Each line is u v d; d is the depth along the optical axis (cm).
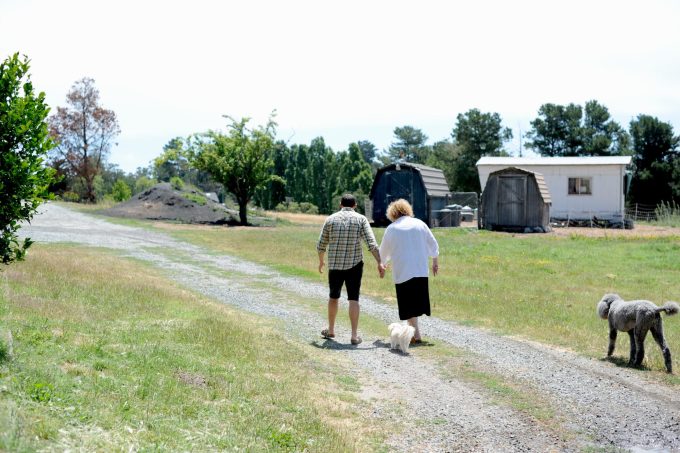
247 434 530
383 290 1449
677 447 561
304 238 2627
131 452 447
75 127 6544
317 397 662
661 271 1795
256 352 802
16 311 838
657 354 891
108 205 4919
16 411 455
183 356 726
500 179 3188
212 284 1492
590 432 594
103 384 578
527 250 2242
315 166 8031
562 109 8031
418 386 730
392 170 3434
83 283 1157
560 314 1169
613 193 3781
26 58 711
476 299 1312
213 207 4028
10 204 692
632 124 7488
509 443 565
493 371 798
